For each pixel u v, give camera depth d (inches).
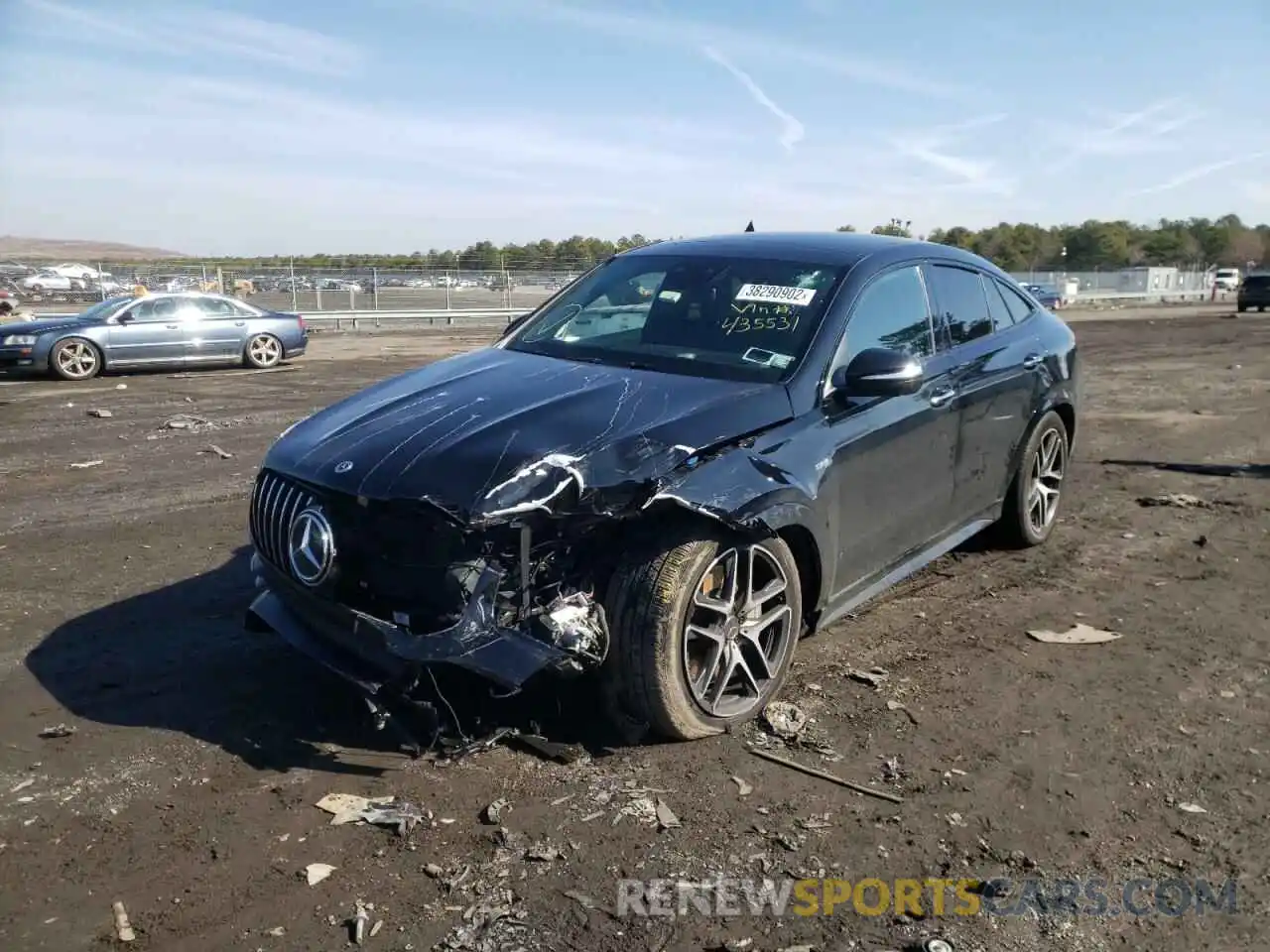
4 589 218.8
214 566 234.7
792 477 150.6
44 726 153.9
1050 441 242.8
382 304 1450.5
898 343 186.4
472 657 128.7
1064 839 125.0
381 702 142.8
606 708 145.2
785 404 157.5
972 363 205.2
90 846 123.3
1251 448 384.5
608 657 141.5
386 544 136.9
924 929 108.5
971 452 205.8
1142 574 227.6
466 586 131.3
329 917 110.1
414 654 128.8
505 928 108.0
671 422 145.1
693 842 123.6
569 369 167.8
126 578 226.1
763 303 177.3
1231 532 263.6
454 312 1417.3
